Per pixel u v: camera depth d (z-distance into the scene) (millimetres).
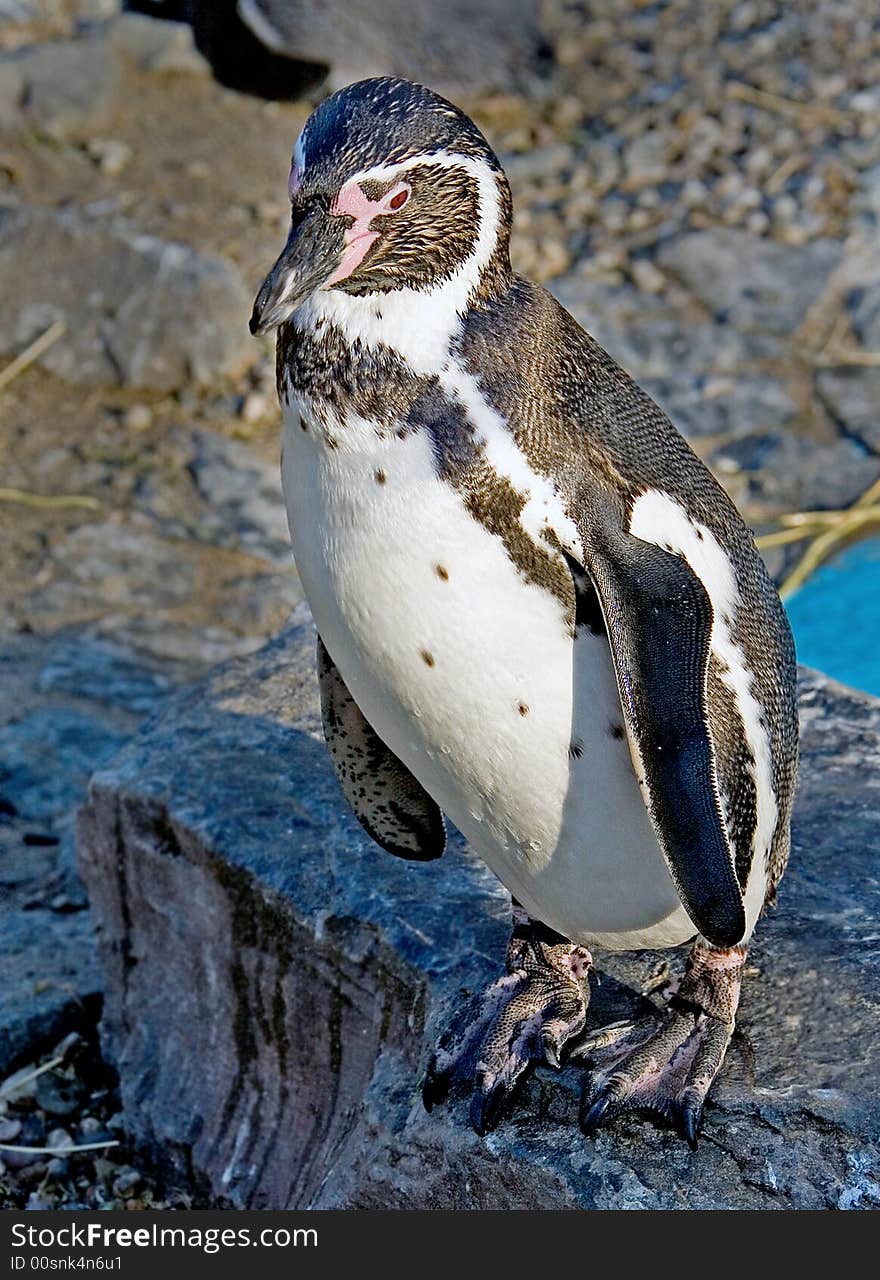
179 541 12008
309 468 4750
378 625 4801
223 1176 6922
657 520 4859
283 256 4547
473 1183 5508
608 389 4980
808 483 12703
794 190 16109
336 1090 6590
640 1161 5266
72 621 11141
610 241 15492
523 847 5227
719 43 18812
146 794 6973
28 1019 7680
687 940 5508
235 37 8695
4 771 9719
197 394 13570
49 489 12461
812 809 6824
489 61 9570
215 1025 6988
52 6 17578
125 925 7340
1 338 13727
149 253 13641
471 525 4605
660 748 4562
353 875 6457
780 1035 5582
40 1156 7215
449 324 4668
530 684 4773
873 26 19125
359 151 4562
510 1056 5492
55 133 16000
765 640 5207
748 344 14164
